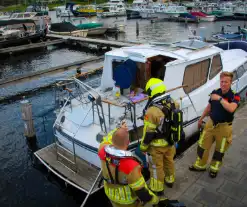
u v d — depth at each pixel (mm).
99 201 6613
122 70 7305
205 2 66125
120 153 2781
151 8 57125
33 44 27750
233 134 6094
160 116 3922
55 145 7703
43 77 16875
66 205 6680
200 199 4297
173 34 37844
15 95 14375
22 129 10609
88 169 6828
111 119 6793
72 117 7371
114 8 59844
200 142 4727
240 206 4133
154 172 4312
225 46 13383
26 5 83188
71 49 29188
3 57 25797
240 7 50969
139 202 3164
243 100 9680
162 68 7766
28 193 7156
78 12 59125
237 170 4918
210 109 4746
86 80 14961
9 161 8570
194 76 8039
